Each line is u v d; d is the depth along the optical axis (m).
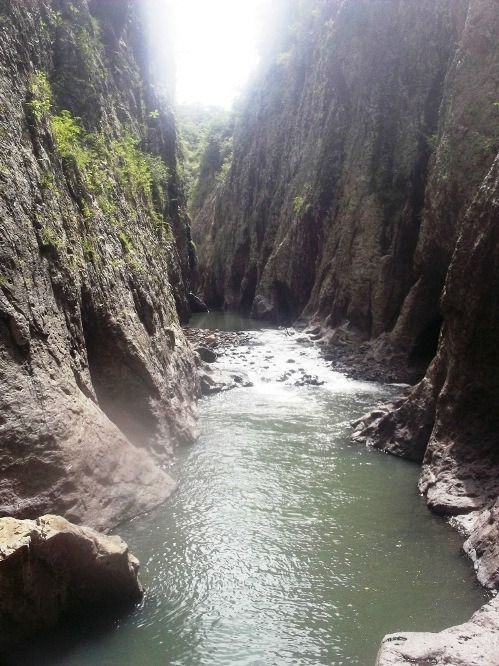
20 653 7.13
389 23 32.66
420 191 28.89
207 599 8.36
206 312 55.88
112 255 15.43
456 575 8.91
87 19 23.00
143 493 11.34
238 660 7.10
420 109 29.73
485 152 21.69
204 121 128.88
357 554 9.60
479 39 22.89
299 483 12.64
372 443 15.10
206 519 10.88
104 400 13.45
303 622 7.84
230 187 65.06
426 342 25.36
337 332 31.05
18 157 11.41
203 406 19.14
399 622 7.81
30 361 9.96
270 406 19.16
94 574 7.75
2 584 6.77
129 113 31.66
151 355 15.58
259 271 51.72
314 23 49.22
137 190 23.53
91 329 13.28
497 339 11.49
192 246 60.53
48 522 7.43
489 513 9.73
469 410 12.13
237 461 13.97
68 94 19.34
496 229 11.39
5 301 9.65
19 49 13.45
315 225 39.75
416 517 10.98
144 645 7.34
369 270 29.80
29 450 9.29
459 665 5.89
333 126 38.03
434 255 23.98
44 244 11.34
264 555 9.58
